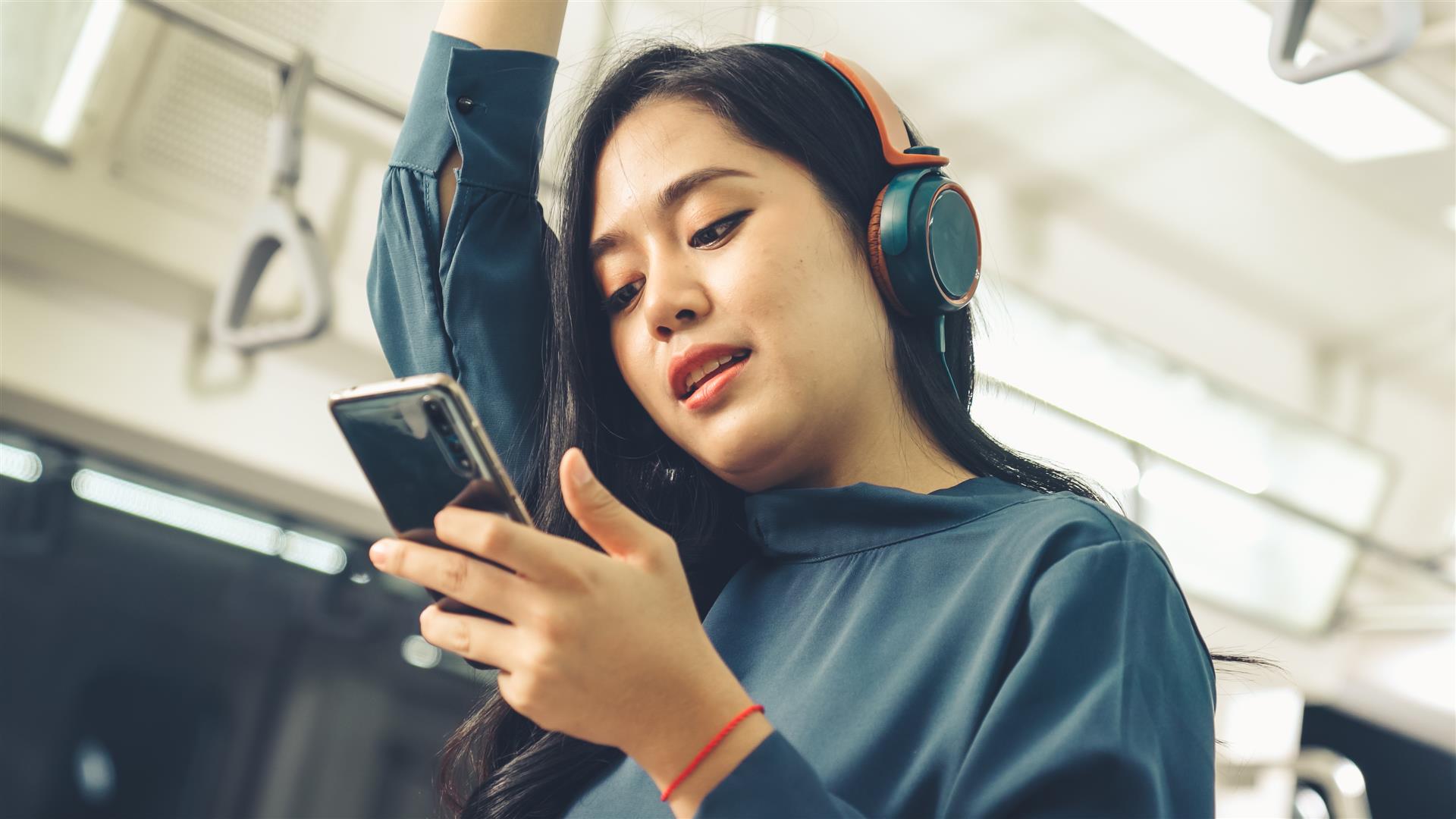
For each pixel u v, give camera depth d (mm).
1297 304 5055
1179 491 5016
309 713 4461
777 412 859
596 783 888
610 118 944
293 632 4453
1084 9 3697
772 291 853
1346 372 5340
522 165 1104
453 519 641
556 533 1028
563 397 1023
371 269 1152
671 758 636
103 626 4285
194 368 3660
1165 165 4379
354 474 3889
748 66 915
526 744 1024
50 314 3502
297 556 4215
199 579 4355
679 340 871
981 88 4113
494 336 1077
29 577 4148
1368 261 4824
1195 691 732
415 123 1132
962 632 769
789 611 889
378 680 4559
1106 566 747
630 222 898
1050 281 4648
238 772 4398
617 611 629
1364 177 4367
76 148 3408
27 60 3336
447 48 1131
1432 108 3645
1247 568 5324
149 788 4336
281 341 2875
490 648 646
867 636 809
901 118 954
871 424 897
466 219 1081
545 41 1131
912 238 879
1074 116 4199
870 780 732
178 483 3855
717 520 1054
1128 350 4844
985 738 686
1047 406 4566
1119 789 654
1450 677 5328
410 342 1107
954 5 3717
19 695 4207
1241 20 3646
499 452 1083
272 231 2908
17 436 3732
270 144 3021
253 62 3434
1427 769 5668
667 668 632
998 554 798
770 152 887
